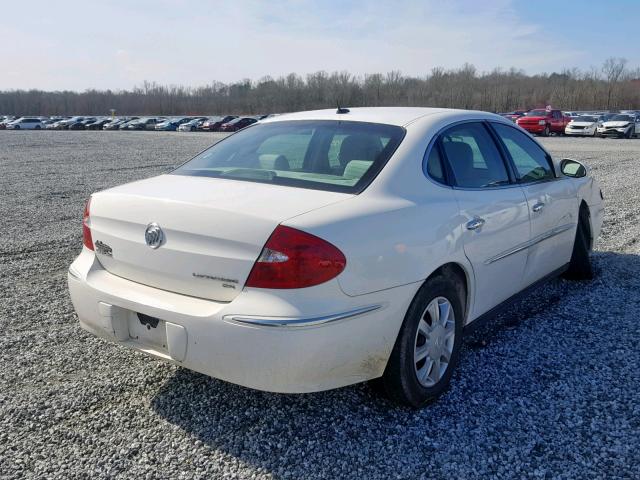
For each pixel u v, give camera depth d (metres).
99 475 2.53
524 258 3.93
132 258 2.87
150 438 2.80
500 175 3.76
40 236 7.33
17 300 4.81
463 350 3.79
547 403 3.11
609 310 4.49
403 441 2.78
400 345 2.86
